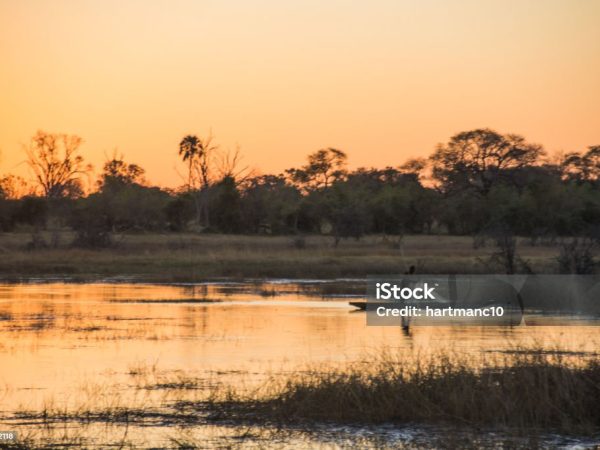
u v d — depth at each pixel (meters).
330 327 78.62
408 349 62.50
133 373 54.00
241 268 159.25
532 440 38.16
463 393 42.53
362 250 199.12
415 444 38.12
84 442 38.28
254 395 46.25
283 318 85.94
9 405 44.97
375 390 43.81
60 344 66.94
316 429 40.53
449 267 151.62
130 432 39.94
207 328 77.31
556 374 43.75
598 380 43.47
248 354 61.91
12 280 140.25
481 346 64.56
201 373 53.97
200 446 37.81
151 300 105.56
